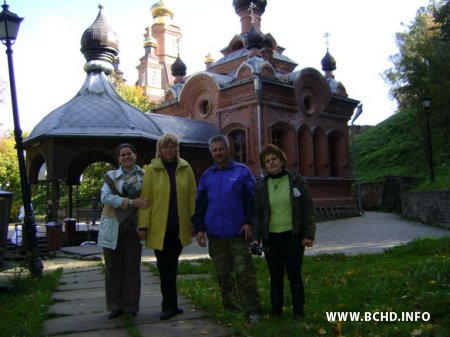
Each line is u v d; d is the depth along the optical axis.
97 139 17.14
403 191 25.97
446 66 26.27
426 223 19.58
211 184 5.37
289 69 28.53
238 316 5.00
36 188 40.09
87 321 5.34
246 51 26.53
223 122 23.39
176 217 5.49
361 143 40.44
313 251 11.84
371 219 23.14
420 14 37.88
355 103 27.72
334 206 24.95
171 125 21.02
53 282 8.32
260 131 21.53
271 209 5.09
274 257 5.09
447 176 22.05
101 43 19.97
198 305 5.90
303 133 24.47
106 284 5.57
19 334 4.81
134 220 5.62
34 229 9.32
